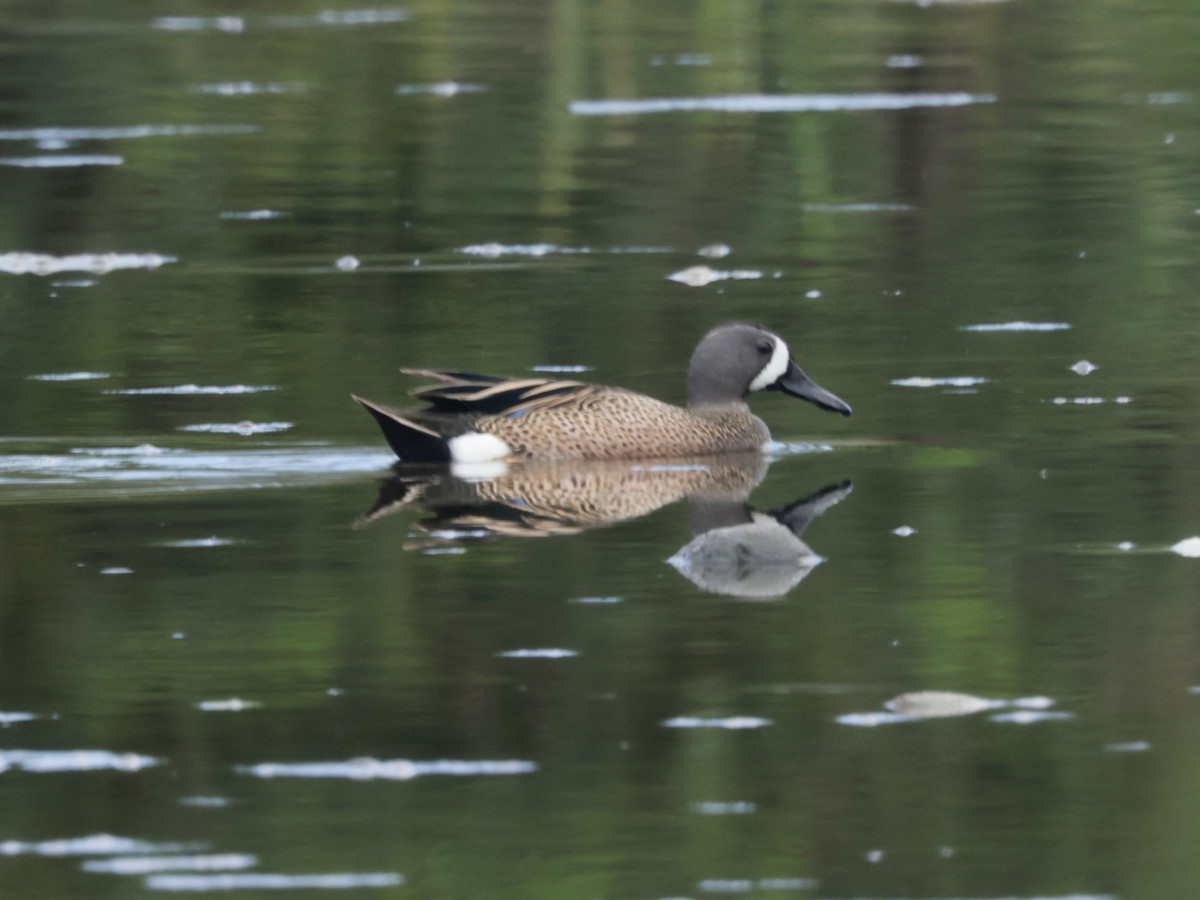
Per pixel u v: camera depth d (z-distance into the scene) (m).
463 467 14.21
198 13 37.50
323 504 12.94
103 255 22.22
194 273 21.23
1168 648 9.70
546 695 9.16
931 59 33.03
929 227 22.95
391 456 14.33
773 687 9.27
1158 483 13.08
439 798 8.06
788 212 23.86
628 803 8.02
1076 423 14.92
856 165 26.28
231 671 9.52
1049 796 8.03
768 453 14.68
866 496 13.00
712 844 7.61
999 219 23.25
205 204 24.72
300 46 34.41
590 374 16.77
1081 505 12.55
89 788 8.19
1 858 7.52
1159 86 31.00
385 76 32.25
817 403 15.34
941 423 15.09
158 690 9.28
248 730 8.79
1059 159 26.38
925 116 29.02
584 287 20.28
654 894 7.21
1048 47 33.91
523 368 16.98
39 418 15.31
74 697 9.21
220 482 13.54
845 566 11.28
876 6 37.59
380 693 9.21
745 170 26.09
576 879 7.33
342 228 23.39
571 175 25.95
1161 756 8.41
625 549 11.72
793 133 27.98
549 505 12.92
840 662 9.59
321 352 17.64
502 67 32.78
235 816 7.88
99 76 32.12
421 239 22.80
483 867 7.42
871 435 14.84
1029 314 18.78
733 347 15.27
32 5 37.56
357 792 8.13
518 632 10.06
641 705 9.05
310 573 11.18
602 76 32.00
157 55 33.62
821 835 7.71
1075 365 16.81
